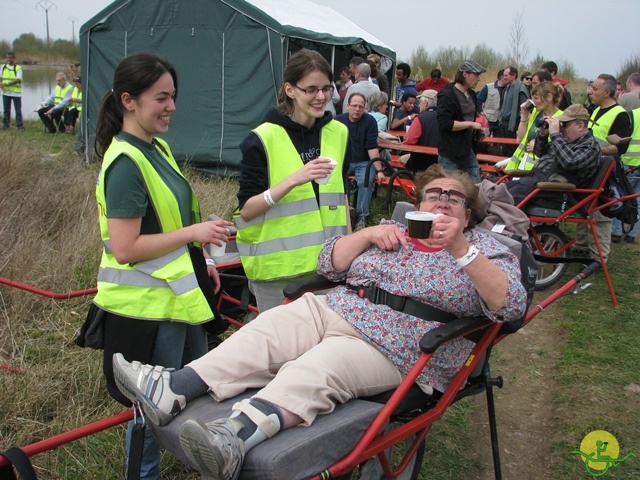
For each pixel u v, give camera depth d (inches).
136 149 89.2
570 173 219.3
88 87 388.8
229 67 353.7
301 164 119.6
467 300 99.8
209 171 370.3
